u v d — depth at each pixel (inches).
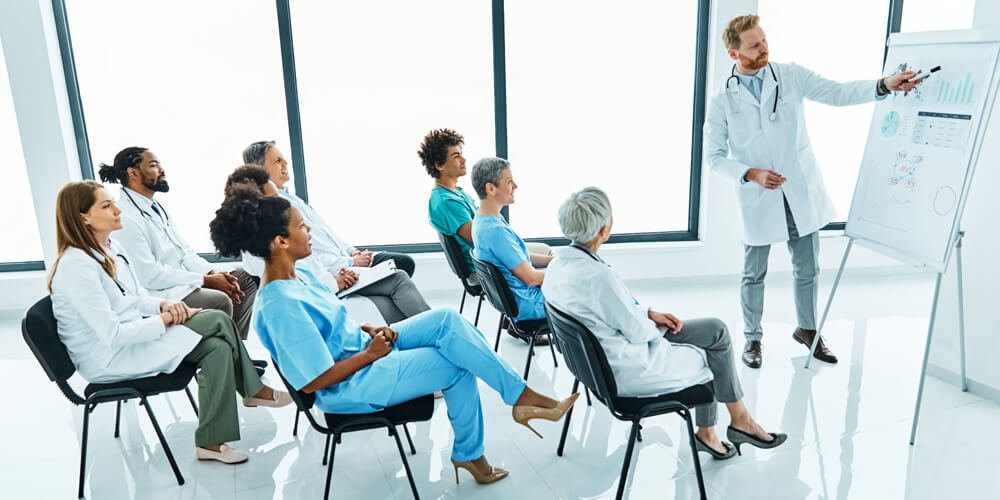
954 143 92.7
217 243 70.3
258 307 71.7
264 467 91.3
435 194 120.6
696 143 168.7
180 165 171.5
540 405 80.3
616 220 177.3
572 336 71.6
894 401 105.9
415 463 91.7
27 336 75.7
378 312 108.2
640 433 97.7
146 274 104.6
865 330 136.2
